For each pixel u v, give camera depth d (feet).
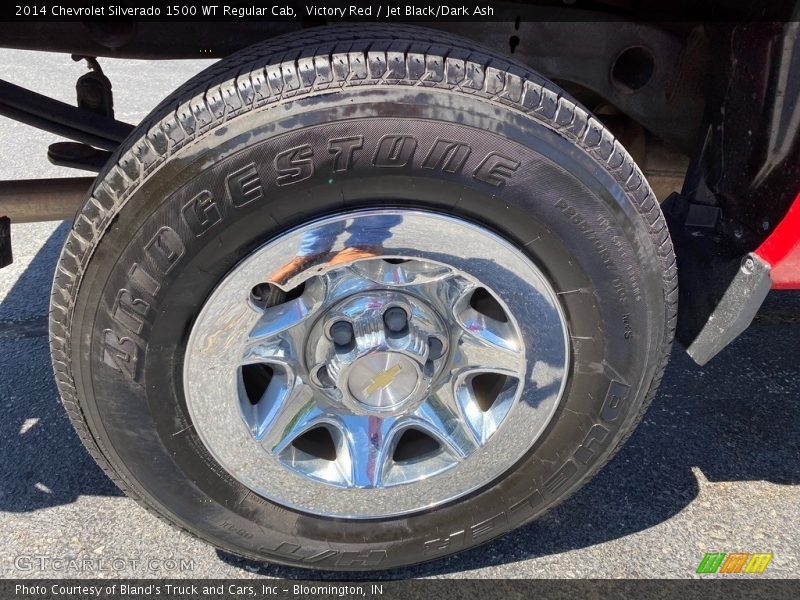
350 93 4.61
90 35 7.29
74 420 5.58
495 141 4.75
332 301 5.33
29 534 7.07
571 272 5.28
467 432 5.89
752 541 7.09
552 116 4.88
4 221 7.18
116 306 4.96
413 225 4.99
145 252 4.81
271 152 4.61
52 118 8.34
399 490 6.02
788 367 9.55
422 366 5.54
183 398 5.35
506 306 5.42
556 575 6.69
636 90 6.80
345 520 6.15
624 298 5.39
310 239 4.94
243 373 6.07
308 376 5.66
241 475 5.77
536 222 5.04
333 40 4.93
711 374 9.38
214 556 6.88
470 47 5.08
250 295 5.11
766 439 8.36
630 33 6.51
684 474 7.84
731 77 6.00
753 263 5.94
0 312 10.57
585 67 6.63
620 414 5.90
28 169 14.74
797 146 5.46
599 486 7.66
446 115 4.67
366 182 4.78
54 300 5.09
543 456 6.07
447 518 6.28
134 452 5.51
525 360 5.59
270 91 4.61
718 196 6.50
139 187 4.71
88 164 8.70
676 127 7.01
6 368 9.38
